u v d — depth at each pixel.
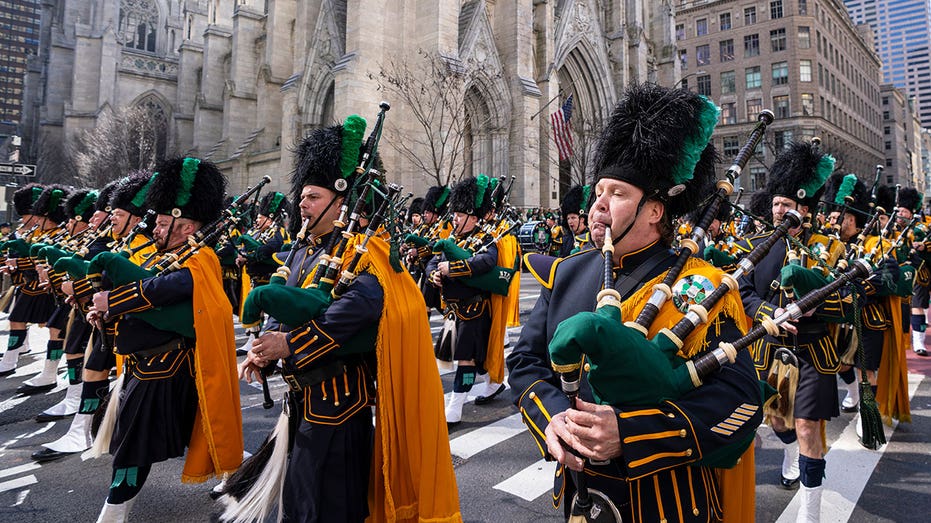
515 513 4.27
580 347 1.54
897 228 8.80
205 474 3.75
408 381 2.99
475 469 5.12
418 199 13.95
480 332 6.30
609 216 2.09
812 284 3.61
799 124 58.16
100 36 51.59
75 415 6.01
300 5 31.48
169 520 4.18
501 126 28.88
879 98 82.06
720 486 2.24
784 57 59.28
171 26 61.84
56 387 7.73
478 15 27.92
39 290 8.28
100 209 6.10
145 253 4.66
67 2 54.91
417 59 26.12
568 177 34.44
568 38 34.34
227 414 3.77
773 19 60.03
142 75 52.25
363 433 2.98
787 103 59.12
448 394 7.50
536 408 2.06
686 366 1.77
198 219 4.20
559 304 2.26
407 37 26.53
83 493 4.64
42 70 65.44
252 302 2.59
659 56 42.97
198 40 57.41
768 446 5.71
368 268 2.98
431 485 2.99
